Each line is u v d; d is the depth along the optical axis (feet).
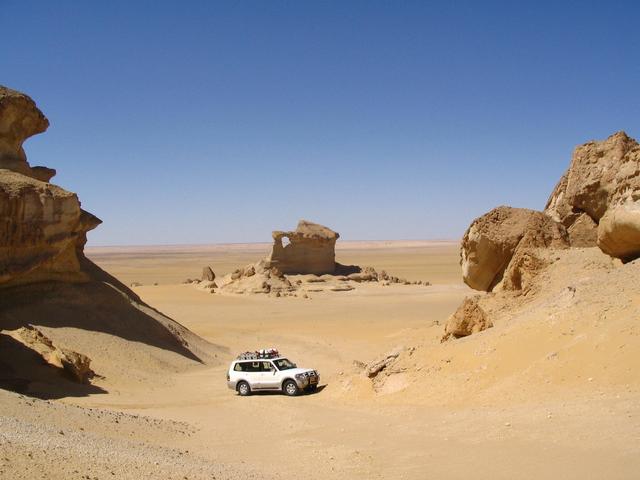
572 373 52.70
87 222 134.10
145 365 108.06
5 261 106.22
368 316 203.82
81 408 59.72
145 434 53.88
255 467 43.78
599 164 91.20
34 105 123.95
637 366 48.93
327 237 343.46
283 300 257.34
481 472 37.22
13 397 55.21
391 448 46.01
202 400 82.69
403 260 636.48
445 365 66.54
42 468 32.04
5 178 109.50
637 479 31.78
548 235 96.53
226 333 173.06
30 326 100.22
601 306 59.93
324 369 114.83
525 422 45.55
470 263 102.83
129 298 134.41
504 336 65.51
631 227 71.56
